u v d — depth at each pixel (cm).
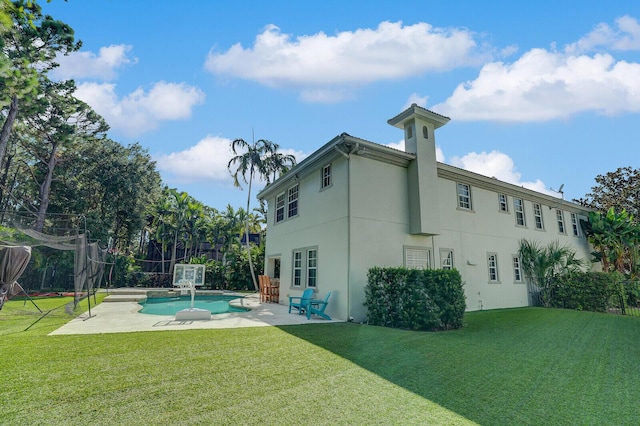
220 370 428
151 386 367
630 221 1745
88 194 2758
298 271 1293
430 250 1185
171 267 2680
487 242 1401
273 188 1589
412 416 311
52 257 1859
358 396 356
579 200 2781
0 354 464
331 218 1105
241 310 1189
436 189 1172
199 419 294
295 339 627
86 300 1301
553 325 915
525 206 1625
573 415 325
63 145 2233
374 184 1090
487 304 1331
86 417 293
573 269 1539
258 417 301
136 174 2850
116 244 2955
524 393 380
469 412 325
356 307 973
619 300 1363
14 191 2636
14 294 1007
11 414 294
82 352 488
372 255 1035
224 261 2572
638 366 505
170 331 670
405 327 850
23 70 1059
